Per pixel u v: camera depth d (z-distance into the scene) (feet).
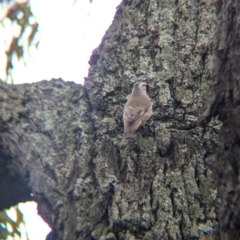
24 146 36.55
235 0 29.58
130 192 33.50
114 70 41.42
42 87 39.17
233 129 28.22
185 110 38.04
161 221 32.37
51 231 34.65
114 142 36.42
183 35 42.11
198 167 35.09
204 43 41.16
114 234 32.01
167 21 43.11
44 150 35.94
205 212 33.14
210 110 29.55
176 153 35.63
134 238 31.83
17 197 39.50
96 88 40.09
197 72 39.91
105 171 34.45
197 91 39.09
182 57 40.81
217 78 29.35
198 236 32.09
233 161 27.86
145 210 32.71
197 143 36.06
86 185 33.86
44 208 34.60
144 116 37.70
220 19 30.04
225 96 28.99
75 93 39.40
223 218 27.55
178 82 39.65
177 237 31.86
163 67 40.81
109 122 37.93
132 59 41.75
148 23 43.39
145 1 44.62
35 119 37.47
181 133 36.65
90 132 36.88
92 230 32.24
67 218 33.37
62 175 34.63
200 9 43.34
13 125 37.45
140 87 39.63
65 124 37.32
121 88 40.40
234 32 29.27
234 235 27.12
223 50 29.35
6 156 37.88
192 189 33.91
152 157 35.47
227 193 27.55
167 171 34.81
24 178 36.58
